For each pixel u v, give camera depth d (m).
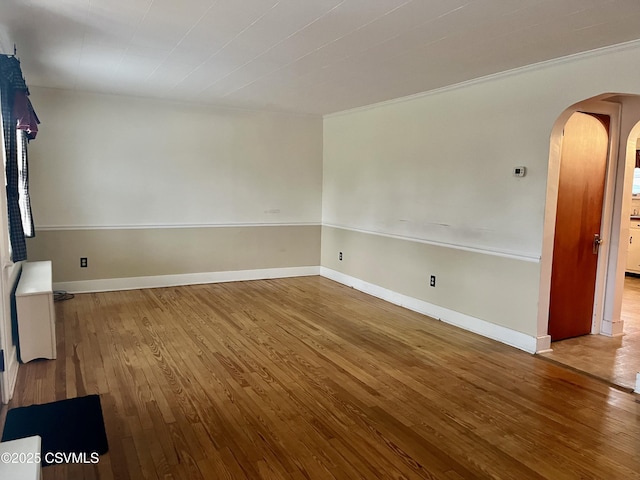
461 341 4.00
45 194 5.03
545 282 3.68
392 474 2.15
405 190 5.01
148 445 2.34
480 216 4.14
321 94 4.85
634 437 2.52
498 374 3.32
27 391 2.91
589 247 4.15
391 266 5.27
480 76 3.96
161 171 5.57
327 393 2.97
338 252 6.28
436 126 4.55
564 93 3.39
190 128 5.67
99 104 5.17
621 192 4.12
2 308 2.72
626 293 5.93
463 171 4.28
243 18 2.66
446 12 2.50
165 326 4.23
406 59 3.45
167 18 2.69
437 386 3.11
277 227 6.39
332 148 6.32
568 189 3.92
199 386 3.03
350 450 2.34
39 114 4.91
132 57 3.57
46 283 3.60
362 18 2.62
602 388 3.12
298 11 2.54
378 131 5.39
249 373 3.25
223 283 6.05
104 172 5.29
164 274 5.76
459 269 4.38
